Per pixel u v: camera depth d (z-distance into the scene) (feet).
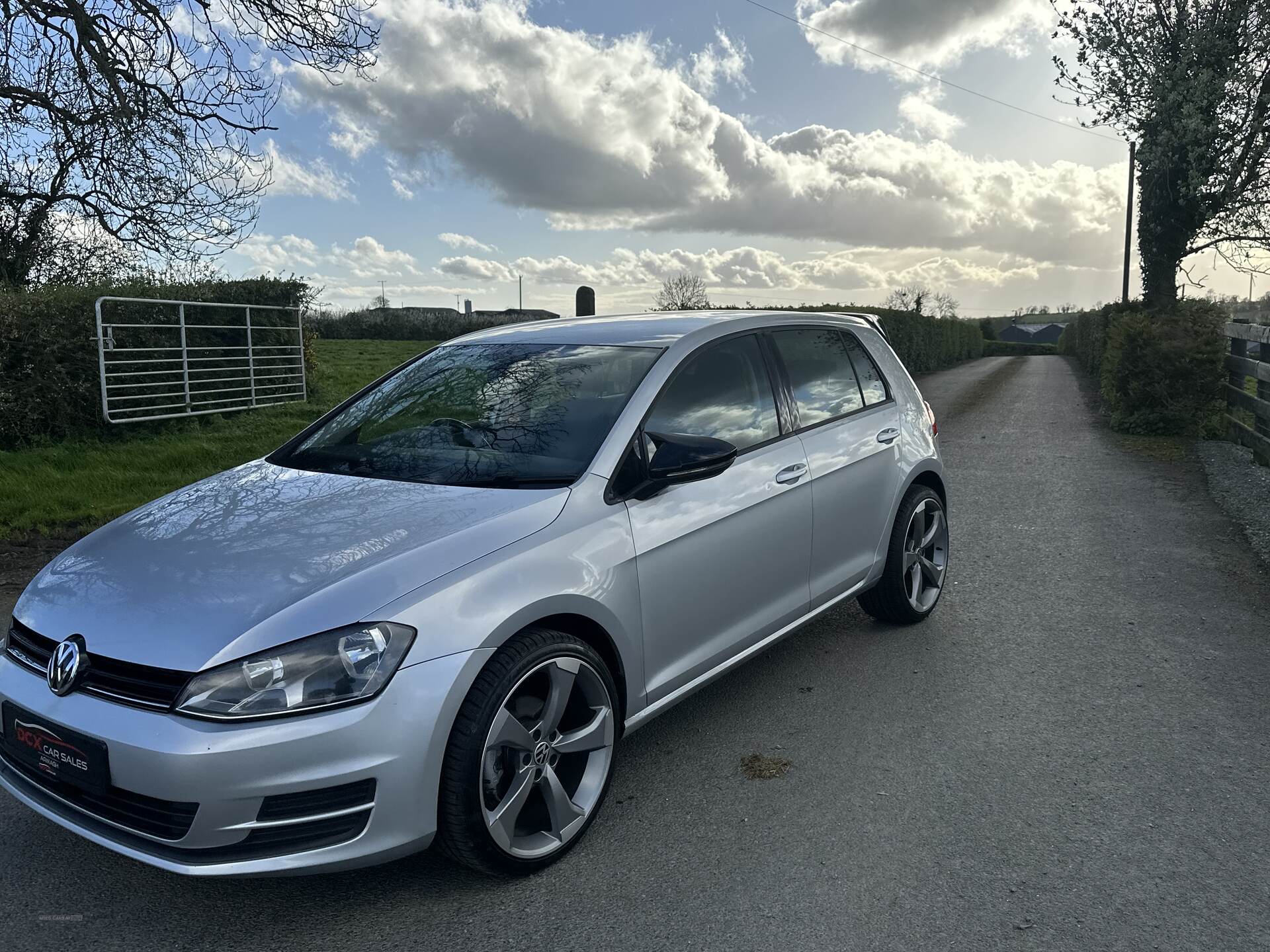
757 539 11.71
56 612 8.63
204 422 42.47
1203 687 13.21
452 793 8.13
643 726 11.47
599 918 8.21
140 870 9.07
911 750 11.34
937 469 15.87
